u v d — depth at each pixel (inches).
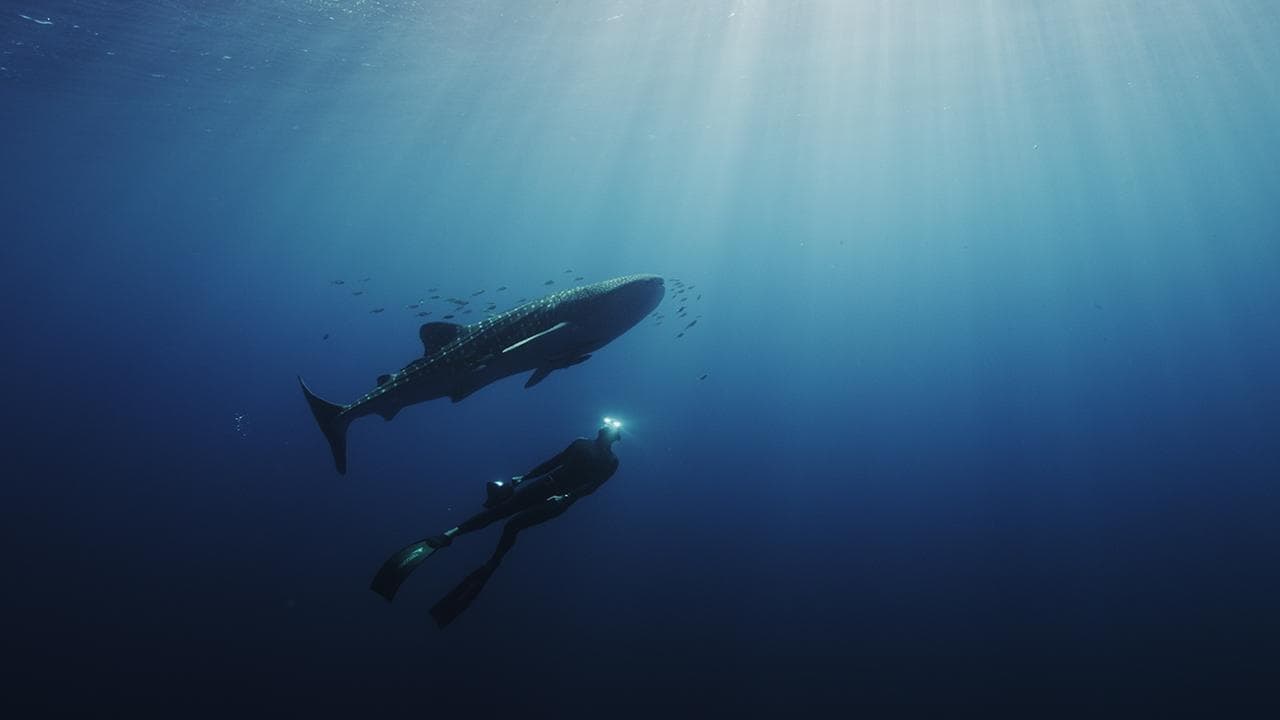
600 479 187.8
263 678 381.7
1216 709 330.3
